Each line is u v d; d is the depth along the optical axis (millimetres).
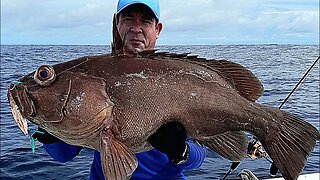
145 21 1386
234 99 1098
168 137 1015
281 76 10242
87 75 1000
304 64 14547
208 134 1086
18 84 957
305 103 5992
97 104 977
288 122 1112
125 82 1015
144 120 1011
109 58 1040
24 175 2844
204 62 1110
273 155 1101
